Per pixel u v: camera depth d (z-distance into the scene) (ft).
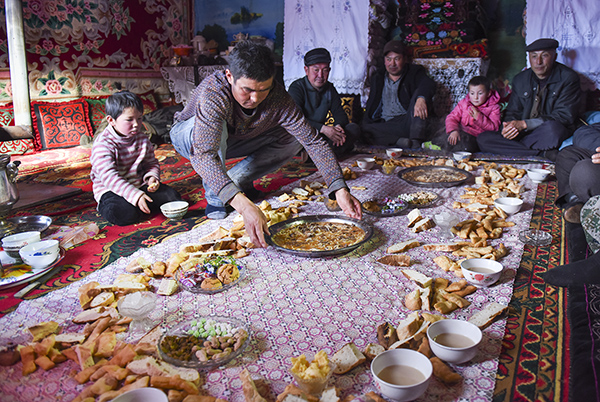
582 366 5.32
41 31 21.70
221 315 6.78
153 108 27.32
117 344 6.02
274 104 9.93
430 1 20.16
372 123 20.52
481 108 18.16
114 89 25.20
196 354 5.68
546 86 17.07
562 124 16.49
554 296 7.13
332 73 21.76
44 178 16.26
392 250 8.81
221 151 10.23
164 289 7.48
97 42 24.08
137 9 25.80
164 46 27.76
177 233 10.44
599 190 9.27
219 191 8.48
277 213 10.60
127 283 7.48
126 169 11.80
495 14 20.88
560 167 10.99
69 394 5.17
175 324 6.56
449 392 5.05
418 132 19.16
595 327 6.05
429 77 20.18
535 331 6.21
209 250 8.98
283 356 5.81
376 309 6.86
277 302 7.13
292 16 21.84
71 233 10.02
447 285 7.51
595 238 7.73
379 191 13.14
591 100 18.74
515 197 12.20
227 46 27.40
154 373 5.26
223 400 4.85
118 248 9.70
